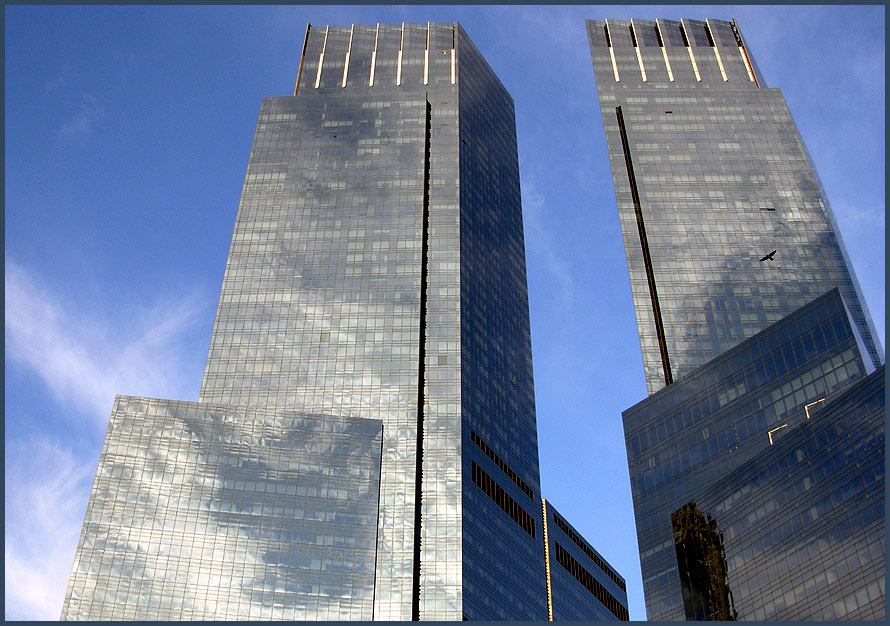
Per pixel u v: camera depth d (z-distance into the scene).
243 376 197.38
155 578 154.75
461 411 197.88
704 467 148.75
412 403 194.00
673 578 142.50
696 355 194.00
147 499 162.75
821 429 121.38
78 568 154.25
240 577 156.88
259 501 165.50
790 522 121.62
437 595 171.50
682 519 145.88
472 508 188.50
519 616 192.25
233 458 169.62
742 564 127.75
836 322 141.75
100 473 164.75
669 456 156.25
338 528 165.00
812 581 114.06
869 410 114.12
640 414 166.50
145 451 168.12
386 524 176.88
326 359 199.88
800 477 122.50
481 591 180.12
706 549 137.50
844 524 111.94
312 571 159.50
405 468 184.50
